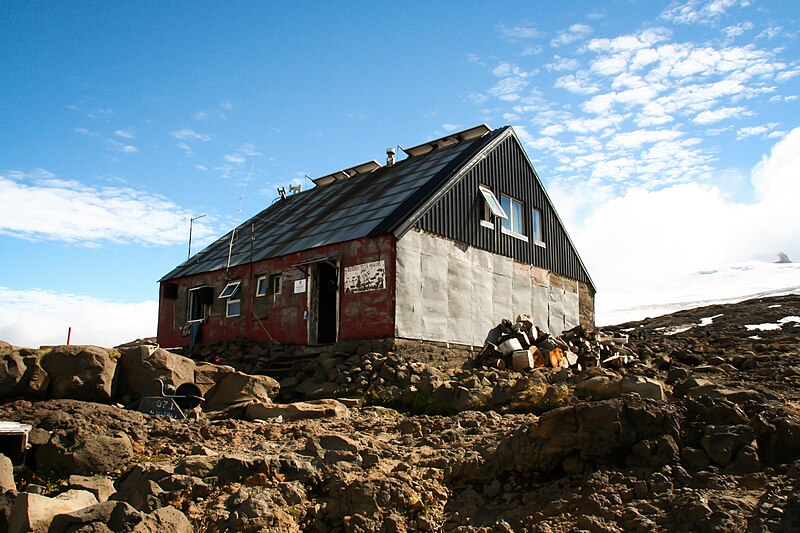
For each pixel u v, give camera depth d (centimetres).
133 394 1223
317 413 1235
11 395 1105
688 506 632
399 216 1788
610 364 1747
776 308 3506
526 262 2247
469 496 766
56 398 1127
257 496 710
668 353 1952
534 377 1366
